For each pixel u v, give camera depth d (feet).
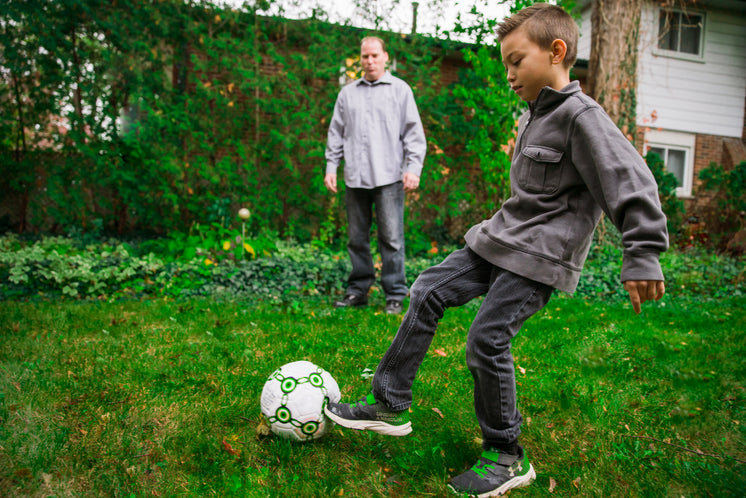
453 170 25.66
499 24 5.60
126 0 20.29
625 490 5.87
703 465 6.35
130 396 7.81
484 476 5.63
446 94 24.00
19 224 23.11
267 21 22.38
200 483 5.75
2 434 6.38
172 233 21.09
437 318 5.91
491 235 5.61
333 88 23.08
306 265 17.53
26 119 21.24
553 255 5.24
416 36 22.86
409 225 23.66
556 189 5.32
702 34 35.70
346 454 6.45
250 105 23.00
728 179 30.01
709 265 22.20
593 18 23.40
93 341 10.61
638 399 8.35
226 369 9.22
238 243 18.56
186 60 23.16
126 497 5.41
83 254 17.88
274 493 5.58
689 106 35.96
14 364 8.80
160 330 11.45
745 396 8.59
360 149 13.79
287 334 11.51
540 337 11.83
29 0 19.03
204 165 21.57
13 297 14.30
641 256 4.50
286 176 23.56
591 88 23.57
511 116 20.61
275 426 6.47
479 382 5.62
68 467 5.87
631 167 4.70
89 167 21.08
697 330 13.10
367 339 11.23
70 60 20.47
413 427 7.29
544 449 6.79
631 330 12.53
